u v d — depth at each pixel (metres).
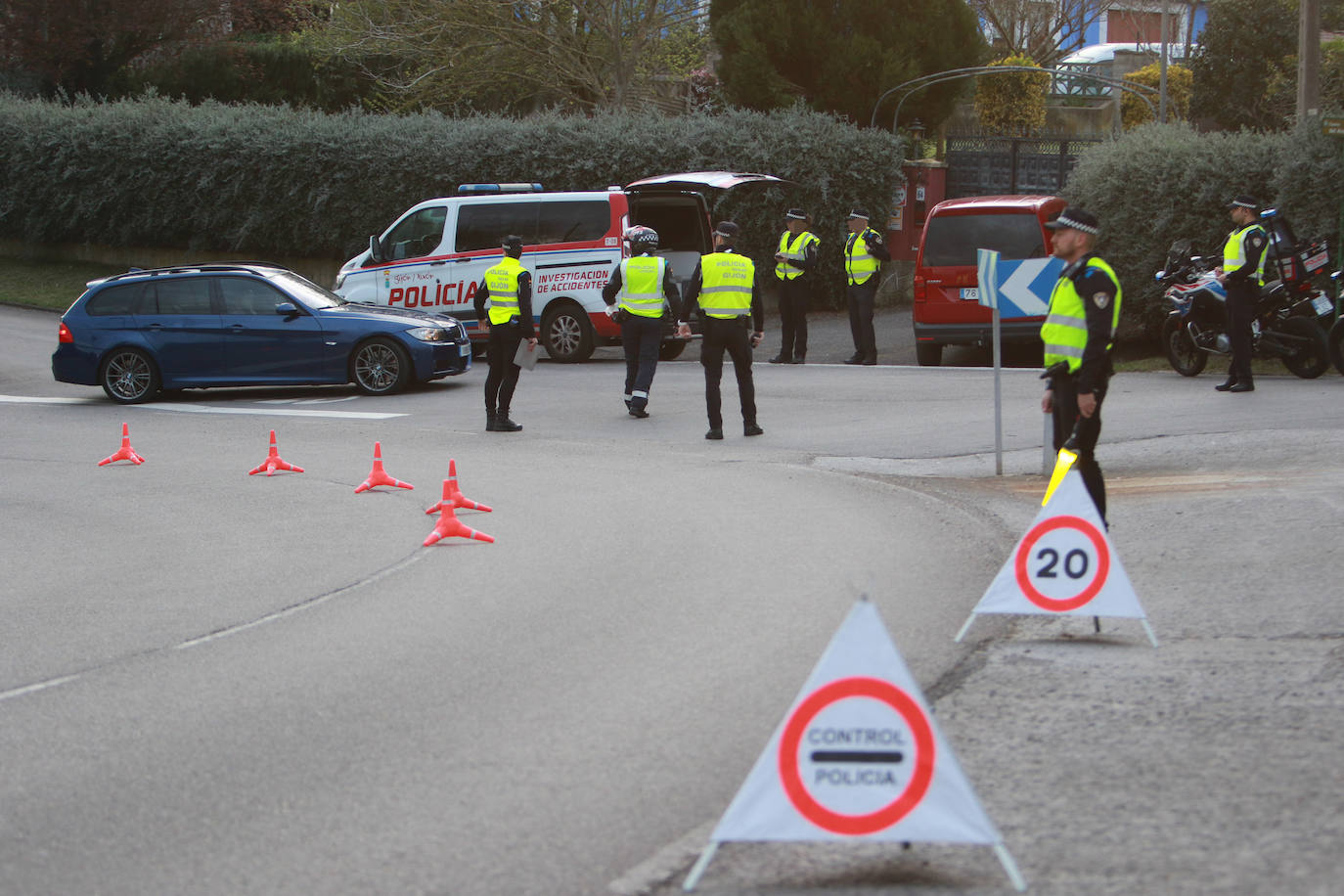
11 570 10.73
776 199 29.38
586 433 16.61
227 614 9.08
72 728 6.86
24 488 14.35
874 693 4.75
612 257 23.42
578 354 23.77
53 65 40.72
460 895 4.83
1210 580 8.80
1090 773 5.74
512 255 16.84
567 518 11.75
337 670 7.69
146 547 11.43
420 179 31.81
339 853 5.22
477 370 23.41
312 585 9.81
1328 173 19.70
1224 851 4.89
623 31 35.12
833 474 13.34
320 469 14.88
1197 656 7.29
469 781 5.93
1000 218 21.50
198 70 42.12
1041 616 8.26
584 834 5.32
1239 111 41.31
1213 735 6.11
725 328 15.63
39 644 8.52
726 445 15.40
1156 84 44.38
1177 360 18.75
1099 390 8.93
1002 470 13.09
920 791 4.74
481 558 10.45
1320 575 8.69
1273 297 17.44
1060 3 53.78
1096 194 22.45
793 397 18.94
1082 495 7.60
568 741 6.38
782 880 4.87
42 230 36.91
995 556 9.85
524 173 30.70
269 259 34.94
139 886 5.01
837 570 9.56
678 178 23.69
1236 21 41.19
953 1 32.75
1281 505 10.58
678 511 11.88
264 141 33.09
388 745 6.42
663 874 4.95
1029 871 4.84
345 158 32.38
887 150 29.84
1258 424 14.27
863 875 4.88
